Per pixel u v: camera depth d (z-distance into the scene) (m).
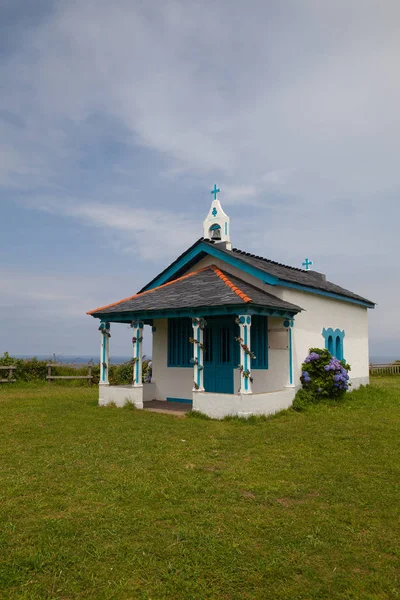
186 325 15.34
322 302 16.06
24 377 22.98
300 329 14.45
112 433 10.23
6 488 6.66
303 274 17.97
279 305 12.36
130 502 6.16
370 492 6.52
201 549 4.88
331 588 4.23
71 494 6.45
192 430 10.52
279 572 4.46
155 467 7.68
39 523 5.49
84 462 8.00
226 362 14.07
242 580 4.35
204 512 5.83
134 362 13.84
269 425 11.08
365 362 19.58
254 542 5.05
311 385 14.22
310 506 6.04
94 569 4.50
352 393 16.48
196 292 13.31
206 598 4.10
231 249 15.28
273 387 13.54
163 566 4.56
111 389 14.27
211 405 12.12
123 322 15.45
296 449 8.84
